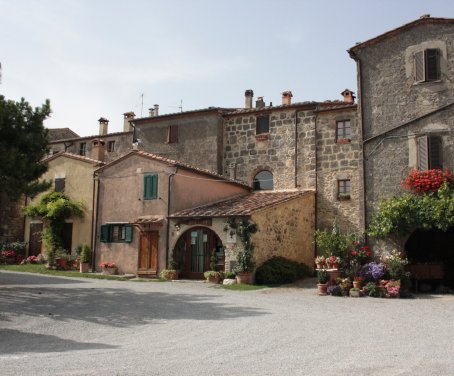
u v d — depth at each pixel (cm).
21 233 2578
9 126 1382
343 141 2122
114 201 2131
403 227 1491
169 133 2497
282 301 1288
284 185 2238
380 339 779
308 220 2098
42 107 1458
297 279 1855
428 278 1527
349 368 590
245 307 1160
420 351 689
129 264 2025
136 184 2069
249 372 573
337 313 1075
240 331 856
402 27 1630
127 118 2962
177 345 743
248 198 2062
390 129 1603
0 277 1772
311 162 2188
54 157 2423
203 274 1875
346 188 2108
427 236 1812
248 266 1695
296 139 2236
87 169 2298
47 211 2278
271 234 1841
